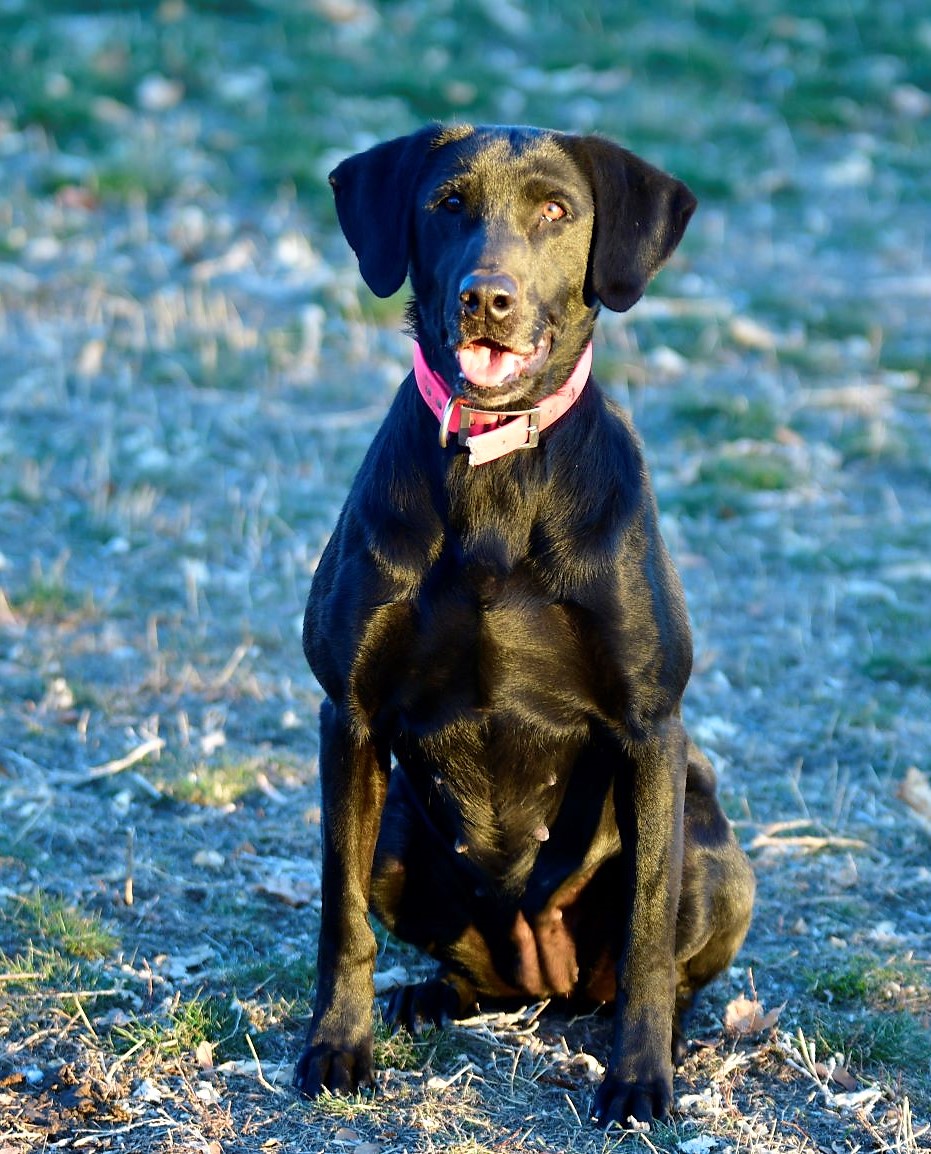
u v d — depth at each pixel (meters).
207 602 10.84
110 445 13.15
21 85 20.61
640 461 6.24
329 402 14.34
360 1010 5.89
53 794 8.19
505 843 6.26
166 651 10.08
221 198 18.70
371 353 15.33
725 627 10.77
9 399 13.88
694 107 22.20
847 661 10.36
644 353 15.64
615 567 5.85
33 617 10.46
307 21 23.31
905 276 18.08
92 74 21.17
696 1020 6.53
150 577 11.19
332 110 21.00
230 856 7.79
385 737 6.15
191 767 8.61
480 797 6.17
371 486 6.07
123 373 14.51
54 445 13.14
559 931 6.45
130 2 23.39
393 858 6.45
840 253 18.73
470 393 5.71
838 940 7.20
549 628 5.87
